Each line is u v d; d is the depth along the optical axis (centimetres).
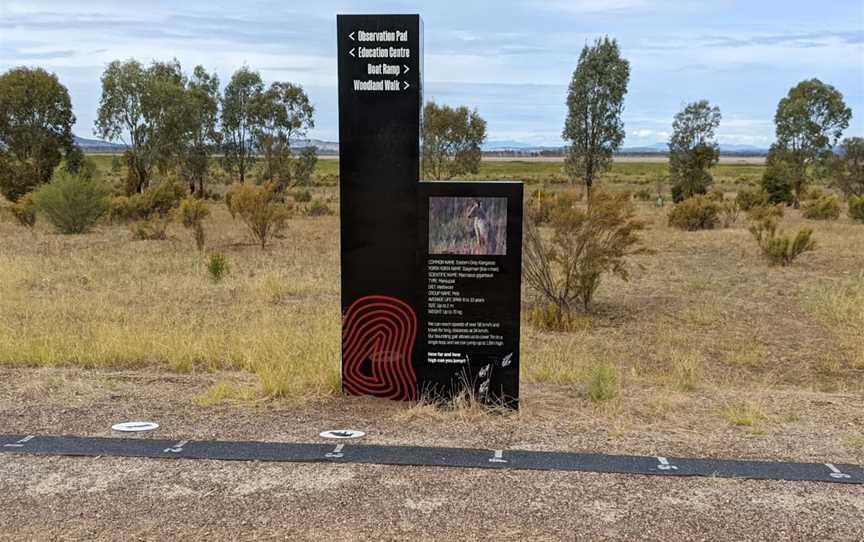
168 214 3008
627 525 387
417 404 588
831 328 1093
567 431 535
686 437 525
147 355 800
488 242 572
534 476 449
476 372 585
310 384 642
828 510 406
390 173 583
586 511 403
